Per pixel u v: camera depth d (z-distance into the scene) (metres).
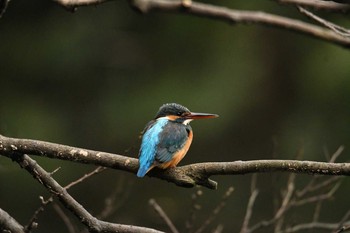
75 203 6.32
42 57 15.65
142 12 7.20
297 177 13.25
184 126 7.70
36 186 14.51
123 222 13.96
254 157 15.30
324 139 15.12
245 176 14.49
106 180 14.48
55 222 14.48
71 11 6.88
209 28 15.75
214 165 6.11
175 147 7.19
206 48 15.71
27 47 15.68
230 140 15.21
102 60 15.71
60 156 6.26
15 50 15.66
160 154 7.02
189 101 15.11
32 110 15.33
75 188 14.41
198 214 14.16
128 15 16.03
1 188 14.45
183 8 7.25
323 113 15.27
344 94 15.09
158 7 7.22
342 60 14.98
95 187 14.48
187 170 6.20
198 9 7.32
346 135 15.04
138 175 6.32
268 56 15.62
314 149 15.07
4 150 6.24
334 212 13.90
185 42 15.74
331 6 6.69
